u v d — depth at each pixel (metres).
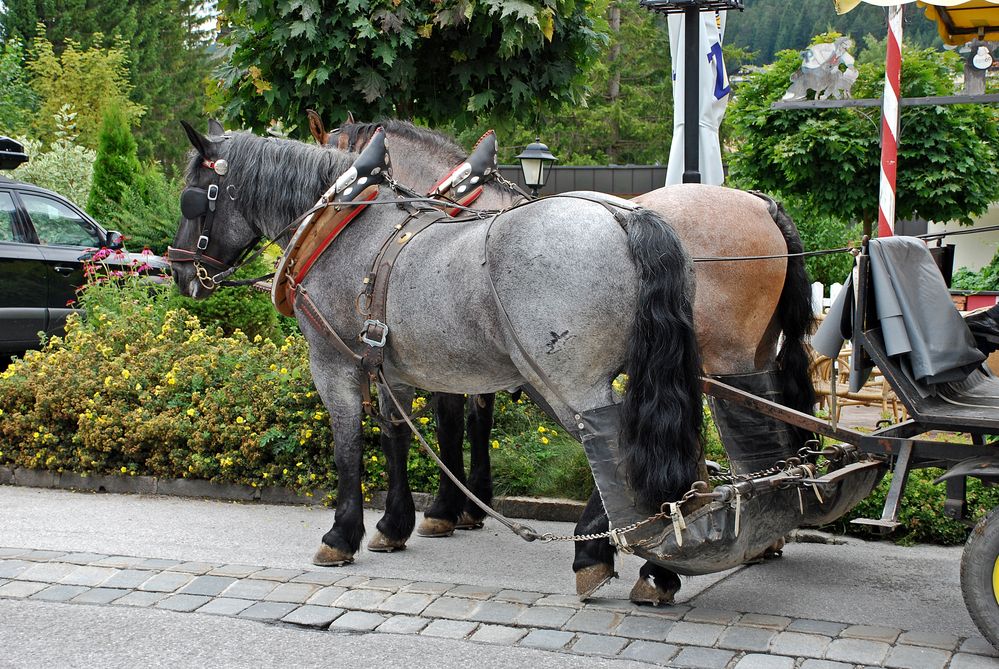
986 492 5.27
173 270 5.45
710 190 4.75
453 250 4.22
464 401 5.52
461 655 3.77
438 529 5.49
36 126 24.16
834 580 4.59
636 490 3.72
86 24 36.16
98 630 4.09
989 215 15.27
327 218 4.73
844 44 6.47
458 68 6.63
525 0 6.26
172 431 6.43
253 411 6.42
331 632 4.04
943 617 4.09
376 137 4.79
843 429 4.05
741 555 3.90
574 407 3.90
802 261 4.80
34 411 6.86
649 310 3.69
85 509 6.12
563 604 4.24
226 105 7.03
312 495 6.20
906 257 3.86
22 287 9.67
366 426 6.24
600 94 26.25
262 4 6.28
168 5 39.75
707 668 3.58
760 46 35.78
